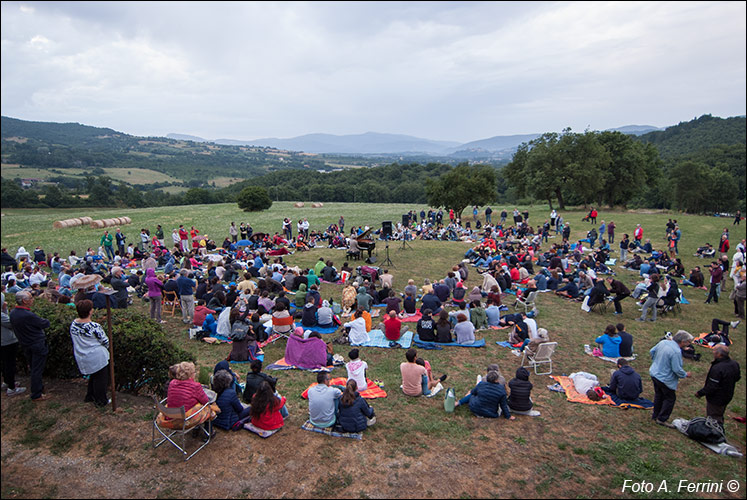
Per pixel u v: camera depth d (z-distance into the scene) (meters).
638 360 11.77
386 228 29.56
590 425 8.22
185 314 14.11
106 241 26.50
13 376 7.50
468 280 20.78
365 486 6.13
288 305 13.14
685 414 8.82
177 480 6.05
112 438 6.79
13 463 6.07
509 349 12.33
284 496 5.86
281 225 44.59
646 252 26.25
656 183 60.19
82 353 7.09
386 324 12.45
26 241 33.34
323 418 7.52
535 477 6.53
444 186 43.22
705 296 18.42
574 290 18.06
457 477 6.44
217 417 7.37
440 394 9.38
